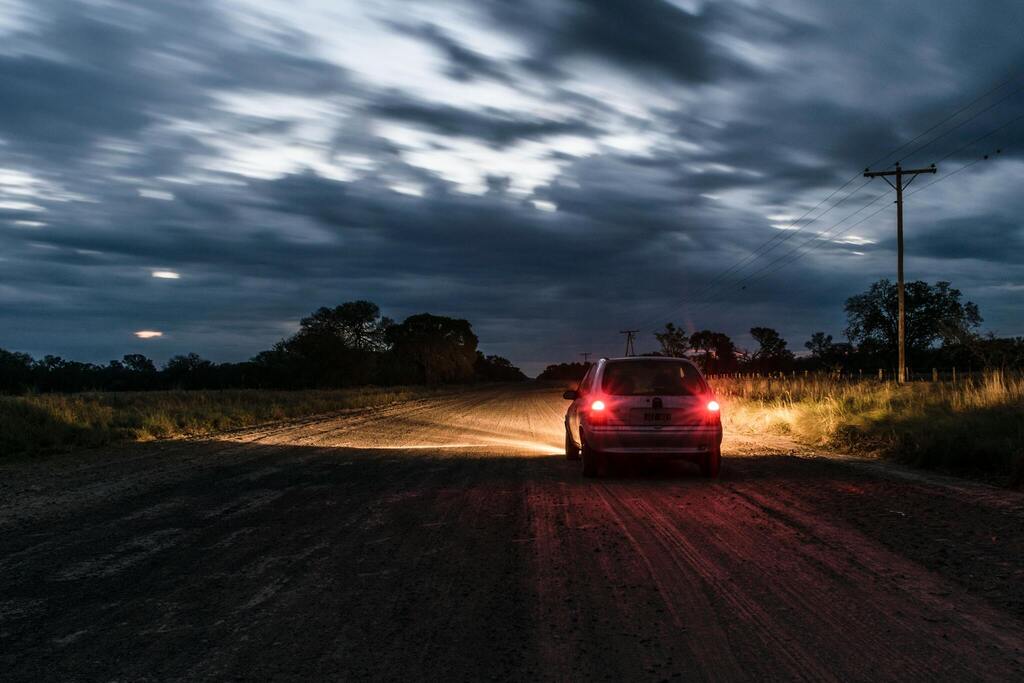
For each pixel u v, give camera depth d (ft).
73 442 51.98
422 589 16.85
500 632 14.02
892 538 20.88
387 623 14.62
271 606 15.79
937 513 24.16
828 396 71.67
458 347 294.25
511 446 52.49
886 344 229.45
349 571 18.44
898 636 13.47
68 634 14.24
